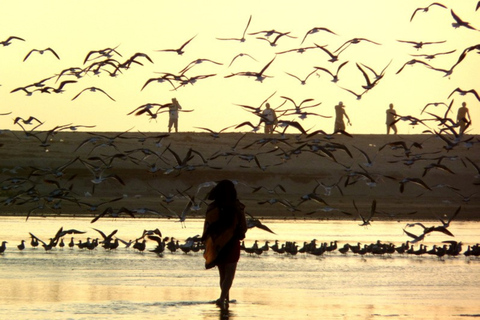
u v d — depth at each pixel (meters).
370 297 48.34
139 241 84.44
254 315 40.62
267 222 116.06
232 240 44.88
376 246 78.12
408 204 142.62
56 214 116.56
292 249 76.50
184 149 157.75
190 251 74.94
